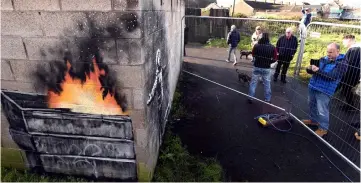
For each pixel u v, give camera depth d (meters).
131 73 2.11
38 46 2.13
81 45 2.07
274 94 5.37
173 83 4.98
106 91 2.22
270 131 3.80
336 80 3.33
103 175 2.69
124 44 2.01
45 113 2.44
